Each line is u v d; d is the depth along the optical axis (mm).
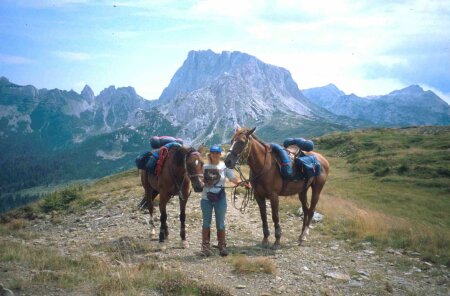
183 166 10555
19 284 6758
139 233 13000
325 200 20562
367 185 40969
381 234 11766
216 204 9898
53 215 19578
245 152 9898
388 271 8695
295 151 11672
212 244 11062
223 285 7512
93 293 6707
